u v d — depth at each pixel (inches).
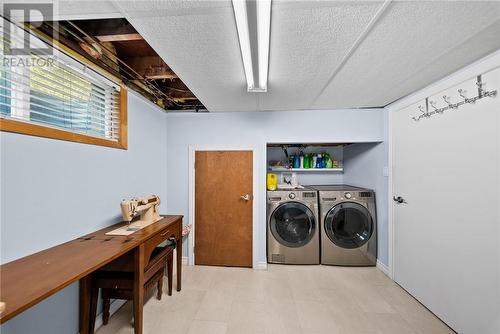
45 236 52.1
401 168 93.5
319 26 46.8
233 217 115.5
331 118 111.9
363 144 124.2
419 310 78.8
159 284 84.3
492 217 56.9
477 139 60.7
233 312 77.8
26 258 46.9
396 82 76.5
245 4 37.9
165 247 85.3
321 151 145.9
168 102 104.2
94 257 47.9
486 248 58.3
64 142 57.1
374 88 82.3
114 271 63.8
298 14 42.9
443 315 71.9
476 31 48.4
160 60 73.2
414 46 54.5
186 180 117.3
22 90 48.8
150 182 101.4
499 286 55.2
